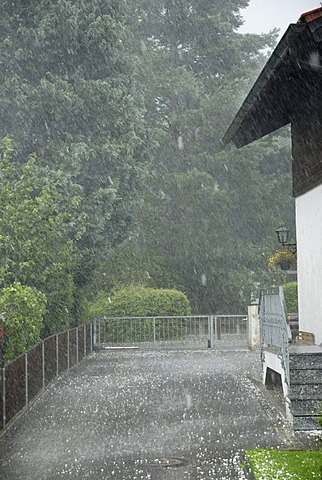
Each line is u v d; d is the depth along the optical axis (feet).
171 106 167.02
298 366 42.24
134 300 110.42
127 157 100.37
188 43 172.65
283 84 51.16
